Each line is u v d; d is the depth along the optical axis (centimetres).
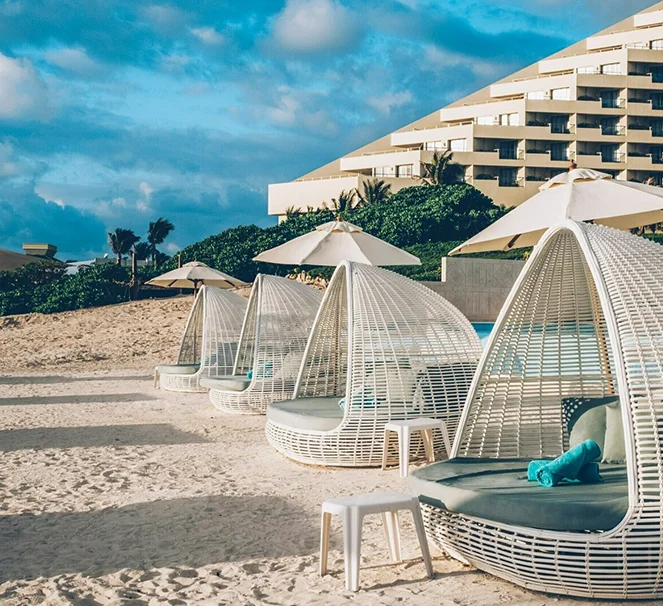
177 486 675
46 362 2028
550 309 572
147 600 415
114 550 502
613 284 419
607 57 5428
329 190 5438
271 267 3272
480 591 415
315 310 1168
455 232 3691
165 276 2075
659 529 371
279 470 737
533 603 395
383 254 1229
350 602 405
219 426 1023
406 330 777
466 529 429
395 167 5347
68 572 462
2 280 3097
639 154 5372
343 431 732
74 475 726
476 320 2780
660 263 437
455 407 766
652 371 393
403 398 747
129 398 1342
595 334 588
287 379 1120
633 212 786
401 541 512
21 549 507
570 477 454
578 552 381
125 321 2606
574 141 5309
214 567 466
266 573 454
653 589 380
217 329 1409
